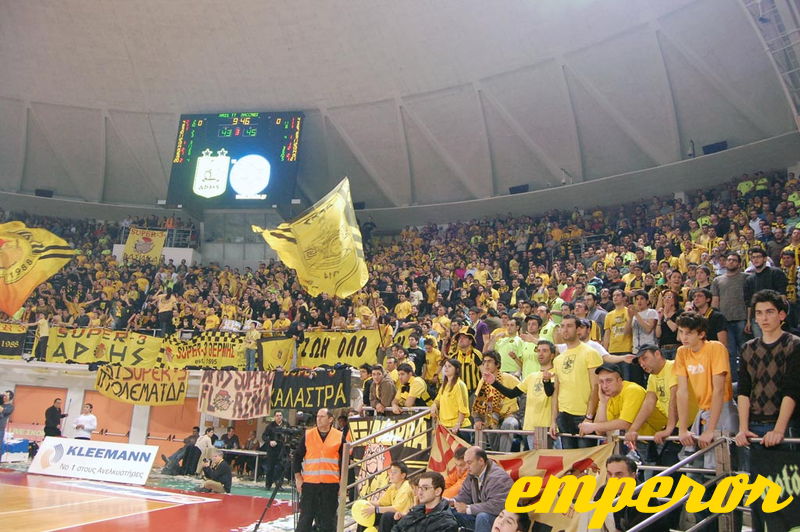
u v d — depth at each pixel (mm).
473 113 29125
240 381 16938
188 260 32156
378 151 31562
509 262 25594
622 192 27781
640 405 6770
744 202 22047
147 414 21688
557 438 7832
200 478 17750
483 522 6840
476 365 10172
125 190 34719
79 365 20531
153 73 30469
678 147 25547
